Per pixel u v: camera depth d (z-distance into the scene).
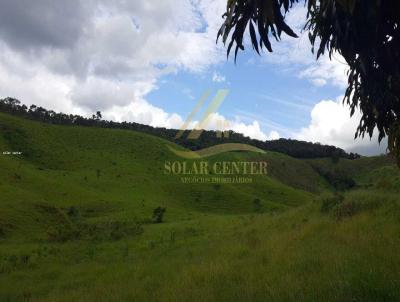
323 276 7.74
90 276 16.20
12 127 125.44
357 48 3.35
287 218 25.31
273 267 10.37
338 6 3.16
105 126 173.00
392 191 24.78
